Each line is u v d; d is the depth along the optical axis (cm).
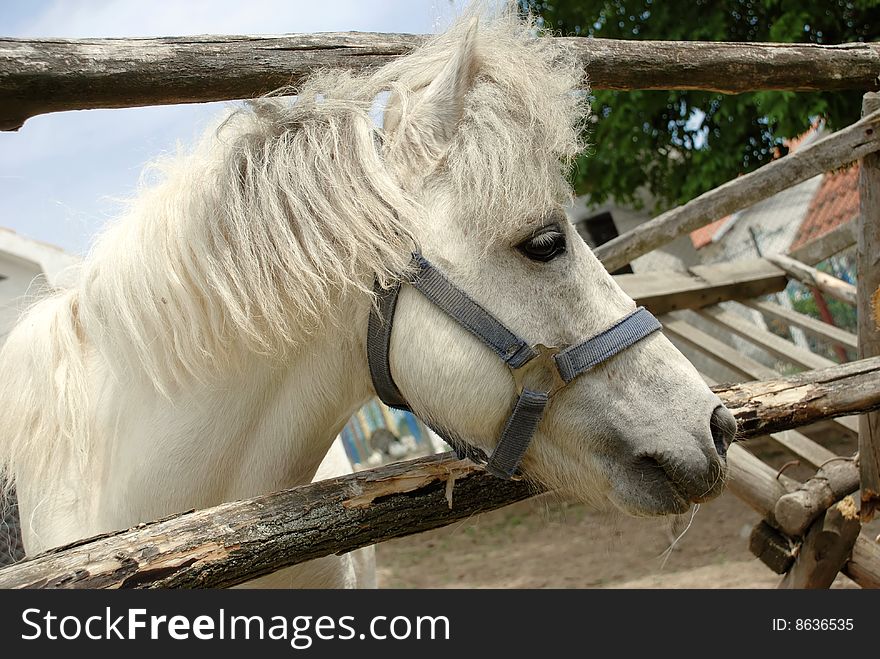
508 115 114
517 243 114
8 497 154
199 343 119
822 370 160
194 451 128
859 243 194
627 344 117
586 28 566
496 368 114
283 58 131
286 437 127
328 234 114
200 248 116
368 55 138
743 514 519
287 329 116
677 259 736
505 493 130
